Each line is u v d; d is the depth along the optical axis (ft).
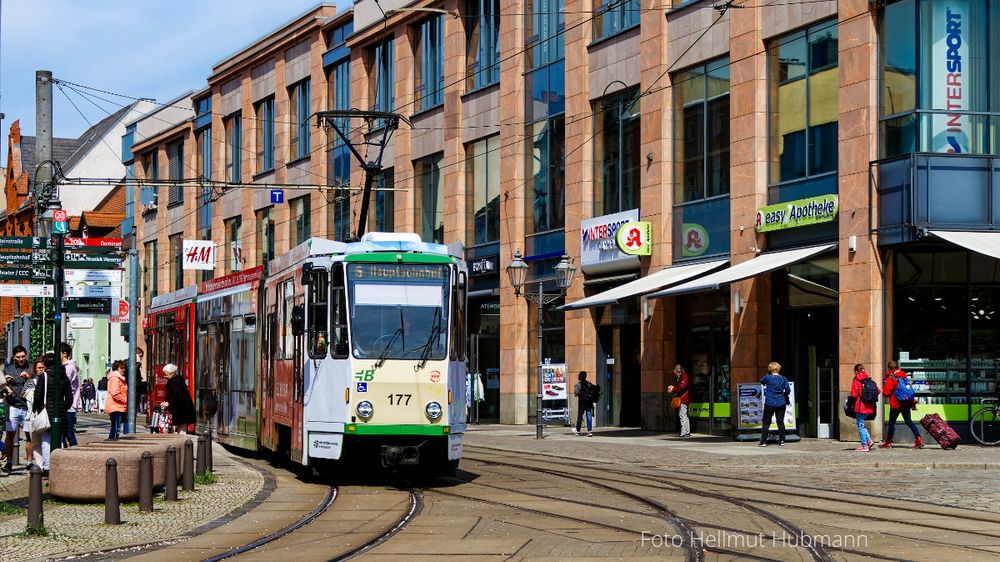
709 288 92.73
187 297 111.34
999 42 91.76
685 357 114.52
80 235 267.80
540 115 135.03
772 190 103.60
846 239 94.12
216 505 56.90
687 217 113.39
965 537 44.32
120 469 57.11
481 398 141.28
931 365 92.48
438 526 48.52
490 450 95.81
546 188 134.10
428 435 65.67
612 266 122.01
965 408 92.53
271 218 195.11
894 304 92.53
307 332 68.49
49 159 126.00
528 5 137.28
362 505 56.80
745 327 103.65
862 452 84.79
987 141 91.30
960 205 90.07
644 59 118.01
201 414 103.71
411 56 158.51
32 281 107.34
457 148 147.84
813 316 99.76
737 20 106.01
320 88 179.11
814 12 98.58
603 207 125.90
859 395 86.79
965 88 91.30
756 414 98.32
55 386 70.08
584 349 126.62
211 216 215.10
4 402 76.59
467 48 147.84
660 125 115.65
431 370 66.08
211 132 215.31
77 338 273.75
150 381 125.70
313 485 66.95
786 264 93.45
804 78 100.12
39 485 47.42
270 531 48.11
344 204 173.06
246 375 87.66
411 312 66.59
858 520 49.37
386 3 161.89
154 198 241.14
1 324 281.74
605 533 45.52
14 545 44.62
